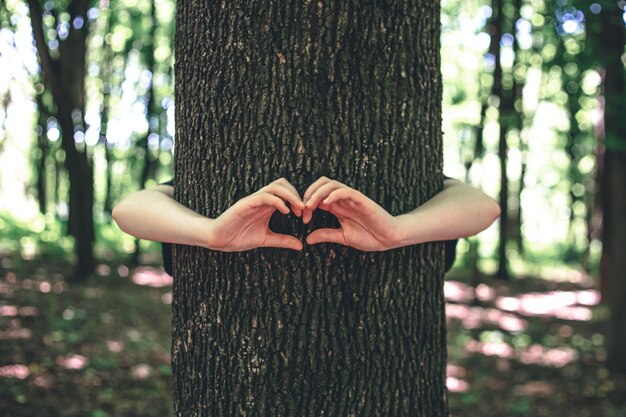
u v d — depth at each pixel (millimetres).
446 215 1710
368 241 1592
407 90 1755
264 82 1664
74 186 10180
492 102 10938
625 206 6848
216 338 1734
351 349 1699
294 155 1661
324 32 1655
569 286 15469
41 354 5871
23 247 12484
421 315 1837
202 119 1746
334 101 1667
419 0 1792
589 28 6117
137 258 13156
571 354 7977
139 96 16703
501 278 15375
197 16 1758
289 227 1653
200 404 1781
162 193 1857
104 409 4895
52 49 10586
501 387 6578
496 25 10617
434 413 1903
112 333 7109
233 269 1695
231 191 1697
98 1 12547
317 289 1673
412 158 1781
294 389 1685
